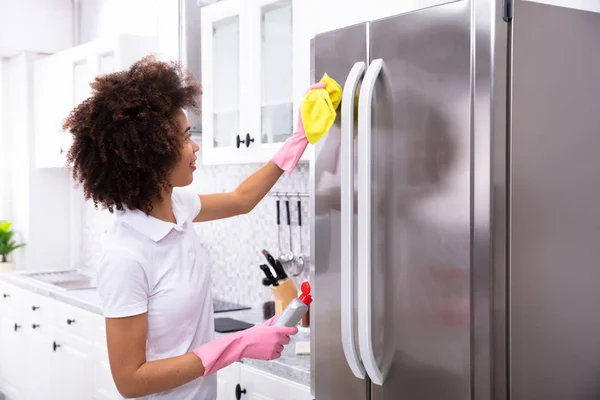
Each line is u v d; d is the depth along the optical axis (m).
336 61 1.66
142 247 1.48
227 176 3.34
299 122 1.84
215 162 2.83
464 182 1.34
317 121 1.59
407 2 2.00
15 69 4.57
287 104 2.40
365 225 1.49
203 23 2.86
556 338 1.42
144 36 3.46
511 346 1.33
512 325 1.33
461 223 1.35
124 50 3.39
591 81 1.48
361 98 1.49
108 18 4.20
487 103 1.30
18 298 4.05
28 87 4.41
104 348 3.04
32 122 4.43
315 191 1.72
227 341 1.49
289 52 2.40
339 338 1.66
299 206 2.85
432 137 1.40
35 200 4.46
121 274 1.43
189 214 1.70
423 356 1.44
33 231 4.46
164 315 1.52
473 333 1.33
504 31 1.30
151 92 1.44
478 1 1.31
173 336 1.55
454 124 1.36
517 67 1.32
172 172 1.50
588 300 1.50
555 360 1.42
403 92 1.47
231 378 2.35
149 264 1.48
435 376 1.41
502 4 1.30
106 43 3.49
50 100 4.16
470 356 1.34
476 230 1.32
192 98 1.54
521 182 1.34
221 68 2.79
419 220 1.43
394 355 1.50
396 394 1.51
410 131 1.45
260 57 2.53
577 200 1.46
